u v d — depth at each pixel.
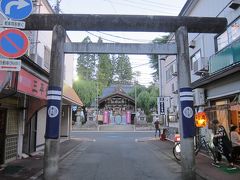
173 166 11.55
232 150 10.71
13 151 12.15
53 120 8.66
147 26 9.43
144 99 53.50
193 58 18.75
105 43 9.39
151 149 17.94
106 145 20.91
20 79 9.51
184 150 9.02
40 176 9.23
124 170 10.66
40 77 12.10
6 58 6.35
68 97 19.91
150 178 9.27
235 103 11.33
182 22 9.51
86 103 49.53
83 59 65.56
